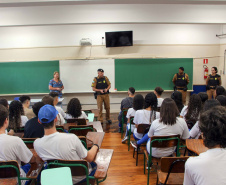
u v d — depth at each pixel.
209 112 1.00
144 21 4.89
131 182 2.64
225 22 4.96
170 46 6.66
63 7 4.83
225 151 0.95
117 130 4.90
